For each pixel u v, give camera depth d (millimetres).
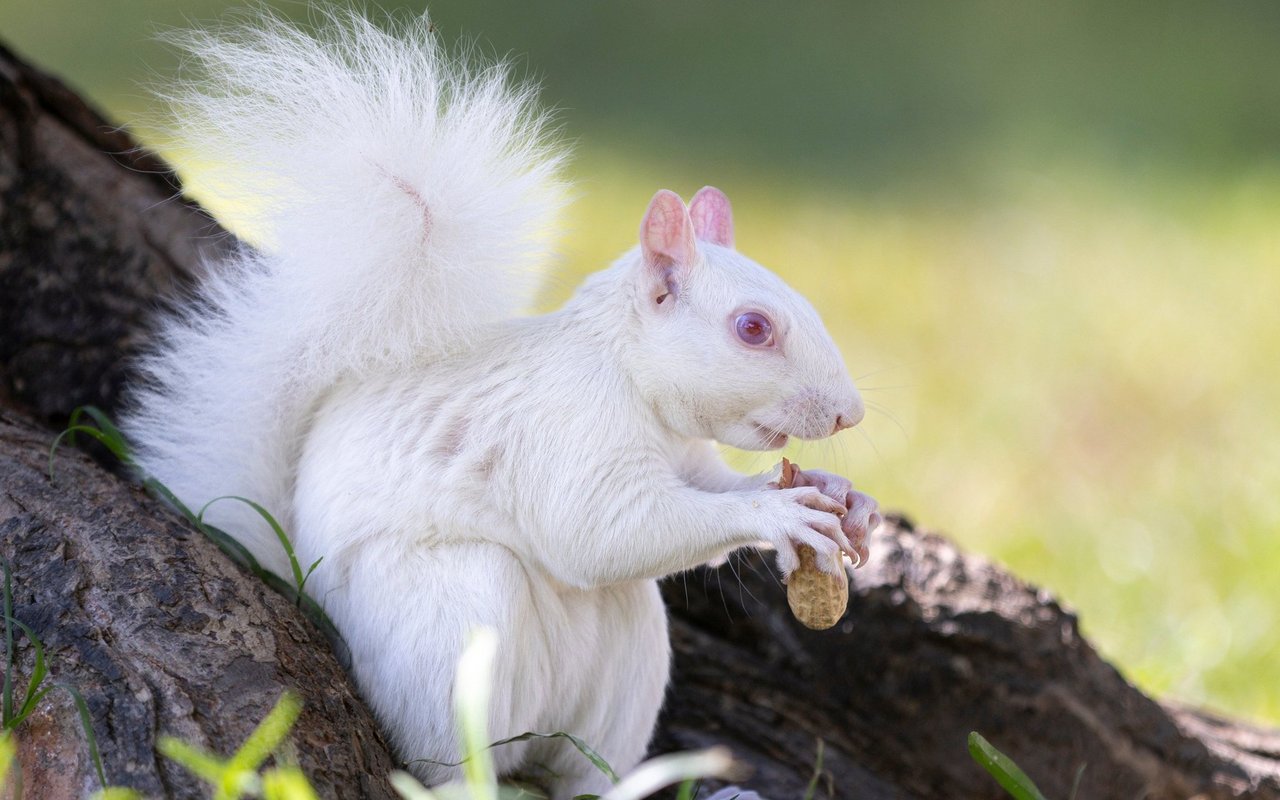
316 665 1778
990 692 1914
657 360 1822
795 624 1916
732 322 1824
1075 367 2887
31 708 1736
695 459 1849
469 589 1796
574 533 1808
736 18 5059
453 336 1823
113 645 1758
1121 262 3564
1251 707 2025
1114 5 5473
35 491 1799
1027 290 3330
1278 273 3490
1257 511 2182
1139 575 2123
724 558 1841
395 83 1819
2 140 1916
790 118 4574
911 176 4188
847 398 1827
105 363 1917
